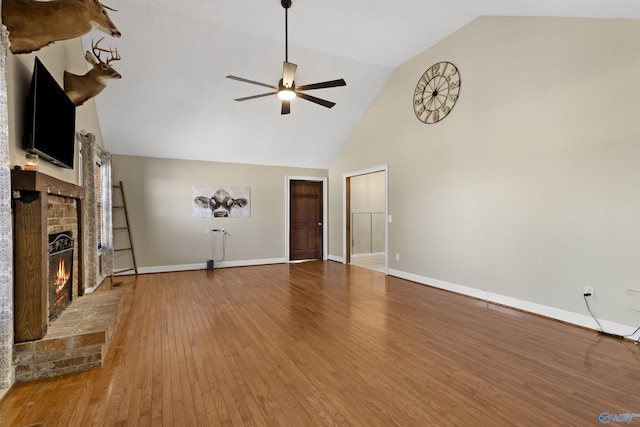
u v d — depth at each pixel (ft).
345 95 18.52
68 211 10.06
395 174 17.84
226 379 6.96
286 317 11.03
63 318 8.49
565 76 10.38
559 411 5.85
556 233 10.66
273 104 17.52
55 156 8.68
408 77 16.76
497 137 12.51
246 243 21.83
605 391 6.52
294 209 23.80
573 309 10.25
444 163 14.82
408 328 10.02
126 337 9.22
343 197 22.89
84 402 6.09
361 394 6.41
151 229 18.97
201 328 9.98
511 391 6.52
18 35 6.75
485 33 12.86
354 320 10.74
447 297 13.61
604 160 9.48
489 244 12.85
